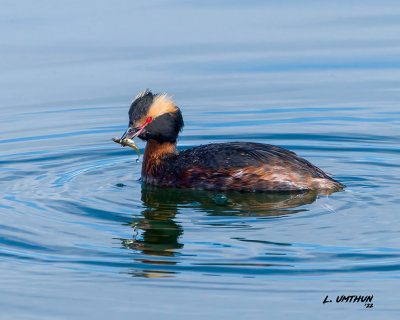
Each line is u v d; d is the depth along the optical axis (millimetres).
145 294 9719
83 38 23969
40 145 16938
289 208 12555
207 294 9656
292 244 10953
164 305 9438
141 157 16312
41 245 11211
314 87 20688
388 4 27172
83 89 20656
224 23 25328
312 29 24641
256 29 24703
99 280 10117
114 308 9391
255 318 9094
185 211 12609
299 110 19109
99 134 17781
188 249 10891
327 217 12039
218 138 17406
